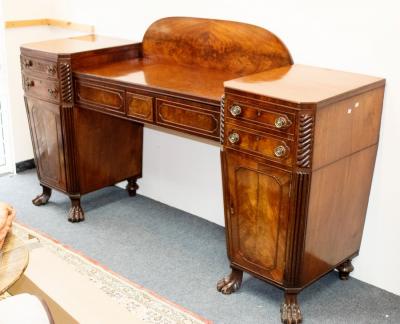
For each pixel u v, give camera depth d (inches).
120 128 123.5
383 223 93.9
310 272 87.0
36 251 90.4
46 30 144.5
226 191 88.4
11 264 63.7
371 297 94.7
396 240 93.0
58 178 120.3
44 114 116.0
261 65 101.7
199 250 109.8
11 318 46.9
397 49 84.9
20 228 116.6
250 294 95.5
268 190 82.4
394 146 89.2
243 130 81.7
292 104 74.5
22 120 145.9
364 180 90.7
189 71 107.3
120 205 129.3
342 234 91.1
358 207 92.2
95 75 103.8
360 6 86.8
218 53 107.3
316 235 84.7
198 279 99.9
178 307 91.4
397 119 87.7
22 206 127.6
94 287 82.4
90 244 111.3
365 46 88.1
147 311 90.0
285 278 85.5
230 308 91.7
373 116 86.7
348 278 99.8
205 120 89.0
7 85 140.3
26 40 141.3
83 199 131.8
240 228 89.0
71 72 108.3
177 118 92.9
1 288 59.9
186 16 111.4
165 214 125.0
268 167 80.7
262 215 84.8
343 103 79.1
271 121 77.8
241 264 91.6
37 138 120.9
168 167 126.3
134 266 103.7
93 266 103.0
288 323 86.8
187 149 120.5
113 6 126.0
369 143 88.0
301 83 83.2
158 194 131.2
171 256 107.4
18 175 146.3
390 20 84.4
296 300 87.8
